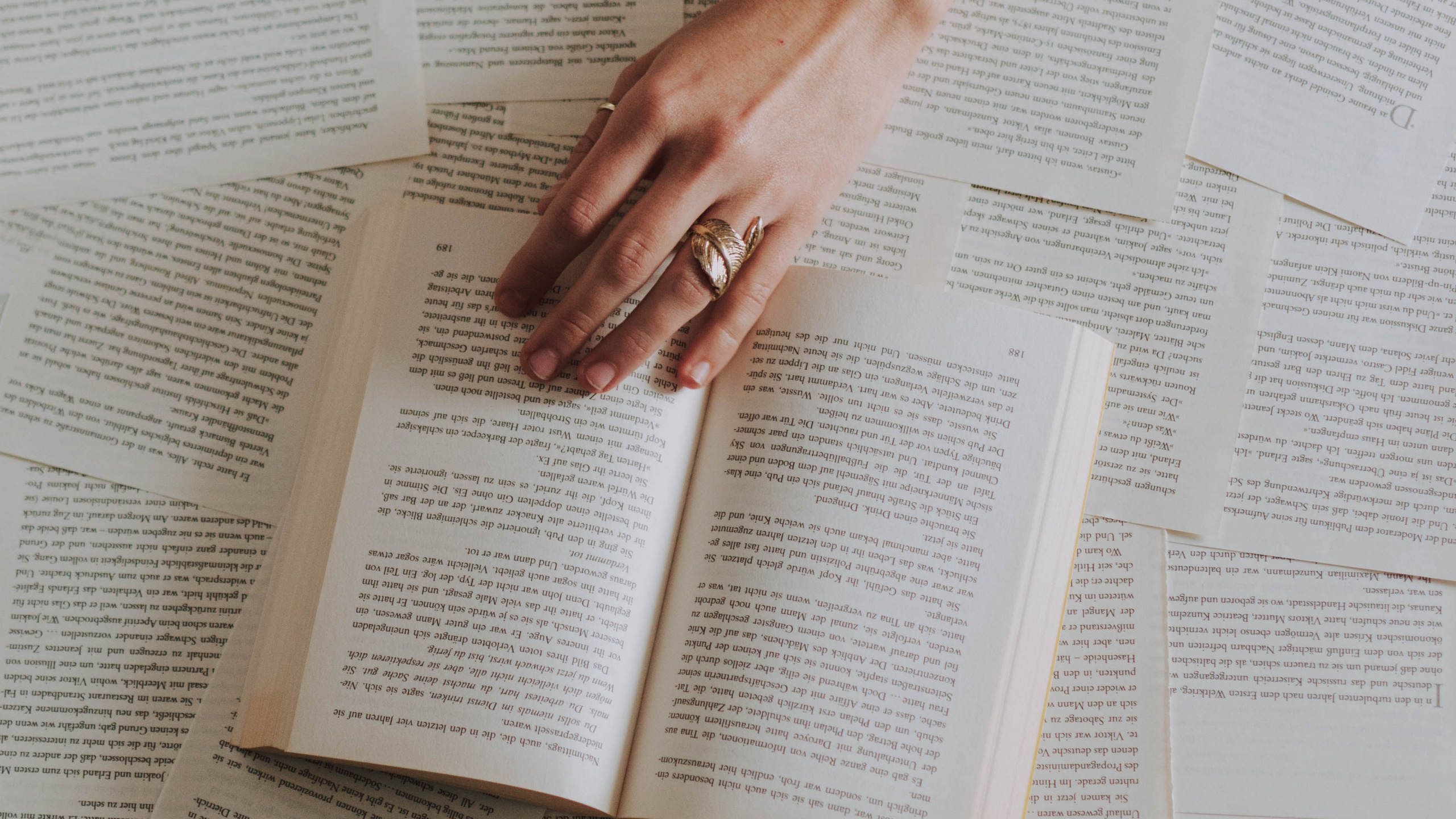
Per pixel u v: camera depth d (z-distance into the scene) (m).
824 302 0.70
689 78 0.69
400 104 0.73
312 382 0.72
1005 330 0.69
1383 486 0.74
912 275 0.73
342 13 0.73
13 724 0.71
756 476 0.69
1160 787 0.72
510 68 0.74
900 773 0.68
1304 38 0.74
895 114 0.74
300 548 0.69
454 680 0.68
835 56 0.71
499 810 0.71
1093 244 0.74
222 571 0.72
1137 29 0.74
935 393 0.69
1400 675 0.73
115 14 0.73
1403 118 0.74
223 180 0.73
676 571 0.69
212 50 0.73
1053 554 0.69
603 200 0.68
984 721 0.69
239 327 0.72
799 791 0.68
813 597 0.69
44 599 0.71
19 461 0.72
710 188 0.69
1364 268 0.74
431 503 0.69
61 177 0.73
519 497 0.69
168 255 0.73
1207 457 0.73
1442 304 0.74
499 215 0.70
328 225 0.73
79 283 0.72
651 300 0.68
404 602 0.68
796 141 0.70
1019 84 0.74
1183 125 0.74
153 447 0.72
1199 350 0.74
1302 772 0.73
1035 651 0.69
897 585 0.69
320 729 0.68
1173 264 0.74
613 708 0.68
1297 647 0.73
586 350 0.70
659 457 0.69
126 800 0.71
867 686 0.68
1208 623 0.73
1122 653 0.73
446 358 0.69
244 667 0.71
